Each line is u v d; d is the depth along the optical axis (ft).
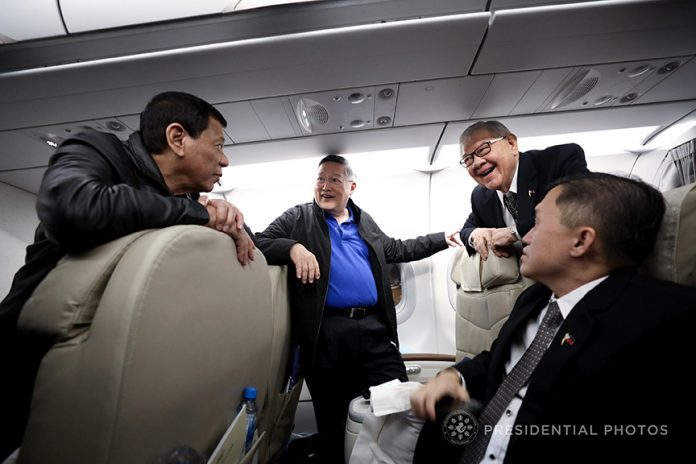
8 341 2.40
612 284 2.44
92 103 4.85
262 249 5.65
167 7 3.84
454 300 8.36
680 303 2.10
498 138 5.12
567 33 4.24
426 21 4.03
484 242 5.14
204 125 3.55
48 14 3.84
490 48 4.42
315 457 5.82
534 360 2.75
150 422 1.97
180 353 2.14
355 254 6.69
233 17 3.95
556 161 4.84
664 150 8.04
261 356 3.48
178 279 2.09
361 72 4.74
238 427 2.76
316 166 7.97
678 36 4.33
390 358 6.21
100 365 1.79
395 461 3.14
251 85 4.85
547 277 2.85
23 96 4.61
